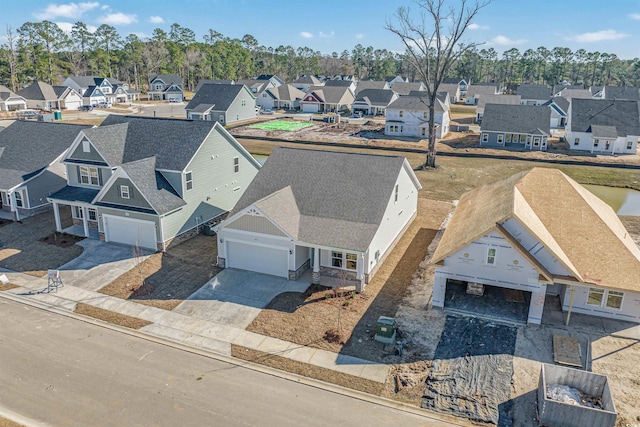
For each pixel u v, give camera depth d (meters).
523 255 20.09
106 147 31.03
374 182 26.97
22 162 36.16
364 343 19.66
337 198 26.50
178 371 18.03
